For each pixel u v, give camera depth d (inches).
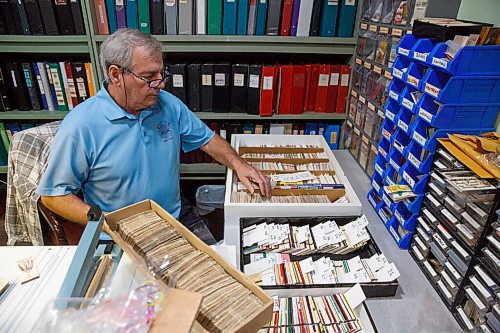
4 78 81.1
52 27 74.6
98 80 80.4
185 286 27.4
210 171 92.4
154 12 73.8
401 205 47.9
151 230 32.6
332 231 46.6
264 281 40.0
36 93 83.6
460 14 50.9
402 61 47.3
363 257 45.0
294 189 54.2
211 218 86.0
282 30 77.0
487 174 34.2
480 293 34.6
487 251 34.0
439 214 40.9
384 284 39.0
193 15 74.7
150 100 48.9
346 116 84.0
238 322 24.6
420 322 37.0
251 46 77.5
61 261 36.1
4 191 99.3
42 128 57.6
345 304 37.9
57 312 21.9
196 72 80.3
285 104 84.1
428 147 41.0
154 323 21.3
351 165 69.4
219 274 28.7
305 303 38.0
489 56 36.4
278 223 49.1
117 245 34.2
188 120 60.4
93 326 21.0
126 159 50.7
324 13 75.4
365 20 68.8
